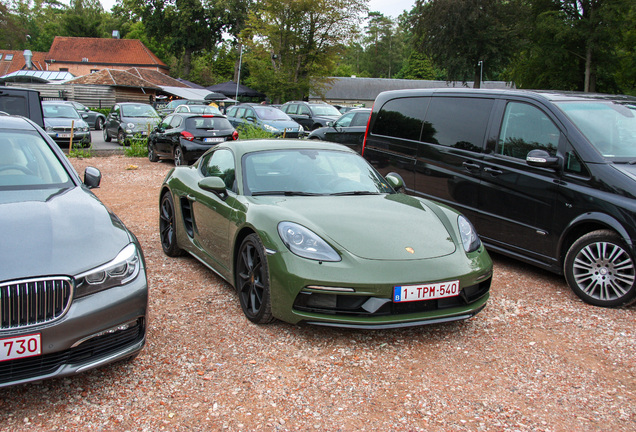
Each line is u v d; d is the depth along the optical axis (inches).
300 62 1886.1
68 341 98.6
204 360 121.8
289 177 166.1
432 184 235.3
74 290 100.2
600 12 1291.8
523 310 161.0
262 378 114.0
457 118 228.7
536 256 188.7
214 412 100.4
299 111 896.9
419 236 138.5
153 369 117.2
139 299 109.3
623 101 200.7
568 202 175.0
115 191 374.9
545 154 179.0
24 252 100.5
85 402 103.3
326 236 131.3
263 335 136.3
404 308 127.1
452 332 142.6
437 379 115.9
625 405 106.5
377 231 136.7
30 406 101.7
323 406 103.4
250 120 720.3
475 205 213.5
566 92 207.2
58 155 152.8
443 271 128.6
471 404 105.7
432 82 2871.6
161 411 100.5
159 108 1196.5
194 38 2517.2
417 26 1638.8
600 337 140.9
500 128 207.6
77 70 2554.1
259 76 1871.3
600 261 164.6
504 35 1499.8
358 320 123.3
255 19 1855.3
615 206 160.9
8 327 94.4
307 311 127.0
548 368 122.5
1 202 120.8
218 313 150.7
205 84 2684.5
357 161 185.5
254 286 141.8
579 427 98.3
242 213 148.5
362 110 531.8
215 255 168.4
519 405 105.8
